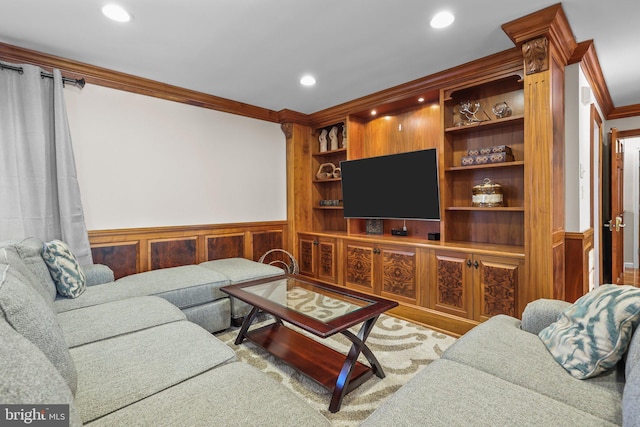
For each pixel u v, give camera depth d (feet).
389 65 9.13
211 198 12.00
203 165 11.77
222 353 4.69
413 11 6.59
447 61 8.89
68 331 5.21
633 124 12.84
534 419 3.15
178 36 7.54
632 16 6.69
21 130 8.06
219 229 12.15
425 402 3.43
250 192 13.16
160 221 10.73
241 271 9.71
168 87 10.59
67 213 8.59
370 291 11.19
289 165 14.12
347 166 12.38
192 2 6.26
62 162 8.54
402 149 11.97
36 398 2.02
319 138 14.57
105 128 9.61
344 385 5.67
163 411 3.36
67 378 3.22
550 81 7.14
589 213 9.61
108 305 6.42
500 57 8.39
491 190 9.10
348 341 8.35
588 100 8.95
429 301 9.52
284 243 14.24
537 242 7.41
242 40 7.74
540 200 7.34
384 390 6.17
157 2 6.26
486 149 9.20
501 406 3.34
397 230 11.96
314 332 5.40
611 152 12.35
